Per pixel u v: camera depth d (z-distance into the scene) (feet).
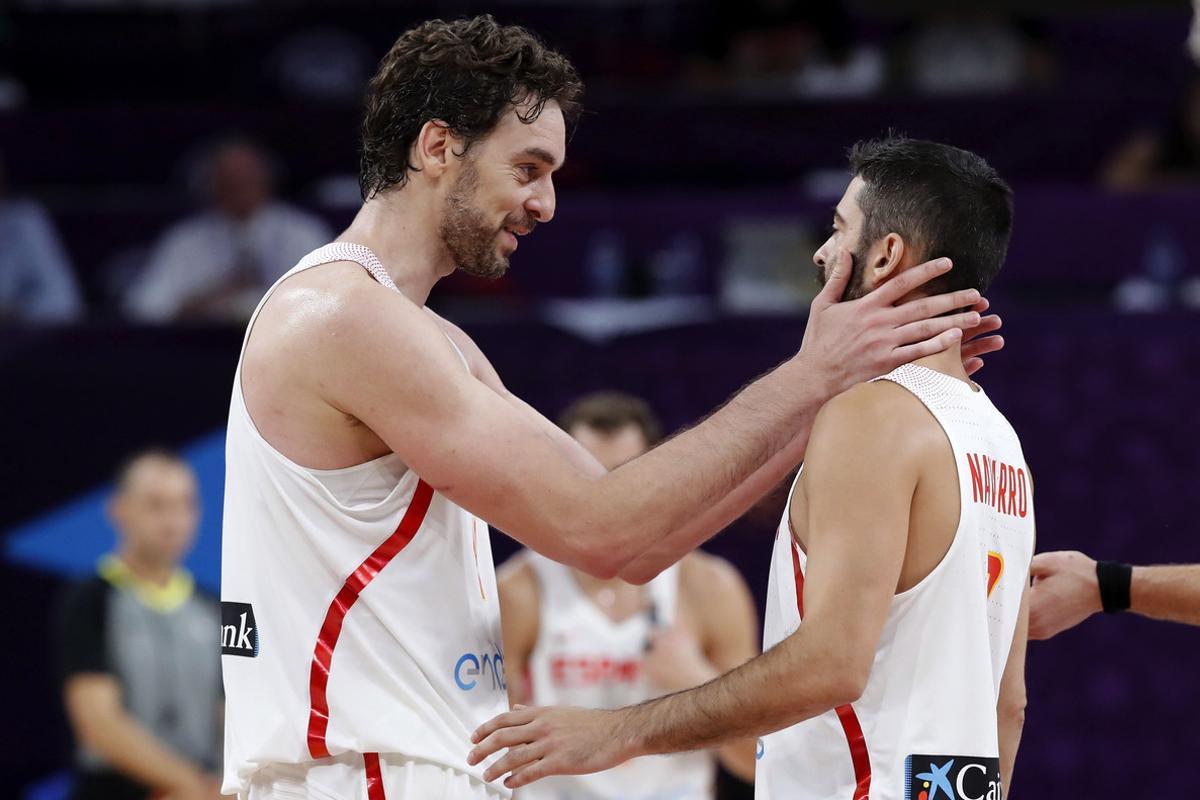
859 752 23.29
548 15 76.89
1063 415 46.60
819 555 22.65
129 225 62.49
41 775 46.42
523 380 47.32
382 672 23.99
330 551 23.99
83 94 73.82
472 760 24.03
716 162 65.77
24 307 60.49
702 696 23.07
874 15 79.46
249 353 24.73
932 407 23.29
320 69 74.84
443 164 24.73
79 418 46.65
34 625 46.44
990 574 23.81
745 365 47.11
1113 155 65.46
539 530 23.81
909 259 24.02
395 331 23.61
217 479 47.11
